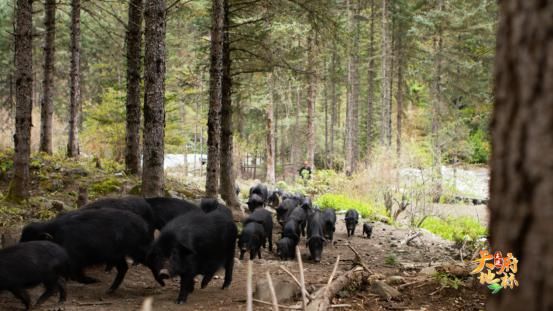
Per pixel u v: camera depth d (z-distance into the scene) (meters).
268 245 13.74
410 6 37.34
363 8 38.84
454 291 7.42
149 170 11.45
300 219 14.48
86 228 7.47
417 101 50.25
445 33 32.03
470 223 20.89
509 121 2.10
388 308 6.77
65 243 7.29
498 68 2.19
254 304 6.94
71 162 16.28
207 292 7.97
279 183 30.91
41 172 14.40
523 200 2.02
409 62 40.31
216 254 7.93
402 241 14.54
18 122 11.80
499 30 2.20
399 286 7.59
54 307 6.76
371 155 27.69
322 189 28.06
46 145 17.84
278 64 16.30
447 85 33.09
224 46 16.06
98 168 16.42
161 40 11.49
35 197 12.21
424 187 22.75
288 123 42.72
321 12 15.49
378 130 51.03
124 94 22.31
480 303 6.91
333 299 6.92
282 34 17.20
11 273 6.40
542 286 1.94
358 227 17.50
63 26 31.16
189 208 9.31
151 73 11.40
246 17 16.39
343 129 55.56
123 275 7.85
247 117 39.31
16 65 11.80
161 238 7.07
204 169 35.41
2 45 28.14
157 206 9.20
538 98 2.00
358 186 24.67
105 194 13.84
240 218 15.38
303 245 14.18
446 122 33.34
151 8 11.34
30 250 6.70
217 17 13.55
